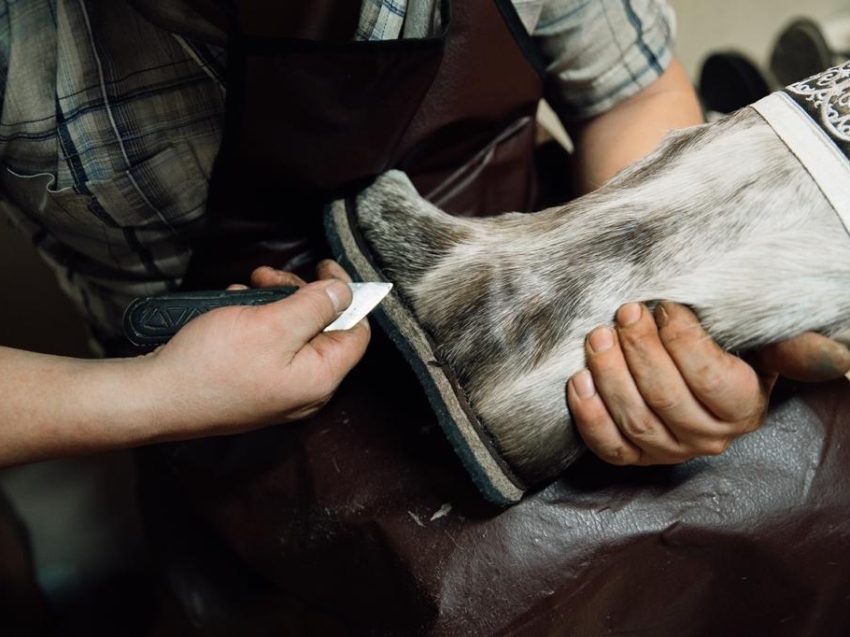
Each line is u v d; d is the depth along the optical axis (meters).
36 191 0.61
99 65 0.55
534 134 0.71
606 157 0.74
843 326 0.47
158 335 0.54
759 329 0.48
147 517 0.84
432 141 0.63
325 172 0.58
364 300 0.55
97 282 0.72
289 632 0.83
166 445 0.67
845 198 0.46
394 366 0.61
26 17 0.54
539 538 0.55
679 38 1.48
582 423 0.51
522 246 0.55
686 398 0.48
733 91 1.20
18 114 0.57
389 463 0.59
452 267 0.56
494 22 0.58
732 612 0.60
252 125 0.52
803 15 1.48
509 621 0.54
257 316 0.50
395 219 0.59
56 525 0.99
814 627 0.61
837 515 0.56
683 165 0.52
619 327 0.49
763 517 0.56
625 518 0.55
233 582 0.80
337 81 0.50
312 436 0.61
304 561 0.61
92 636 0.94
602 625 0.58
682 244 0.50
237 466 0.63
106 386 0.51
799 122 0.49
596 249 0.53
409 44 0.50
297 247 0.65
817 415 0.58
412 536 0.56
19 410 0.51
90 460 1.03
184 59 0.55
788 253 0.47
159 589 0.92
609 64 0.70
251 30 0.54
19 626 0.87
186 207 0.63
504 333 0.53
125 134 0.57
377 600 0.59
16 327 1.13
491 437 0.53
